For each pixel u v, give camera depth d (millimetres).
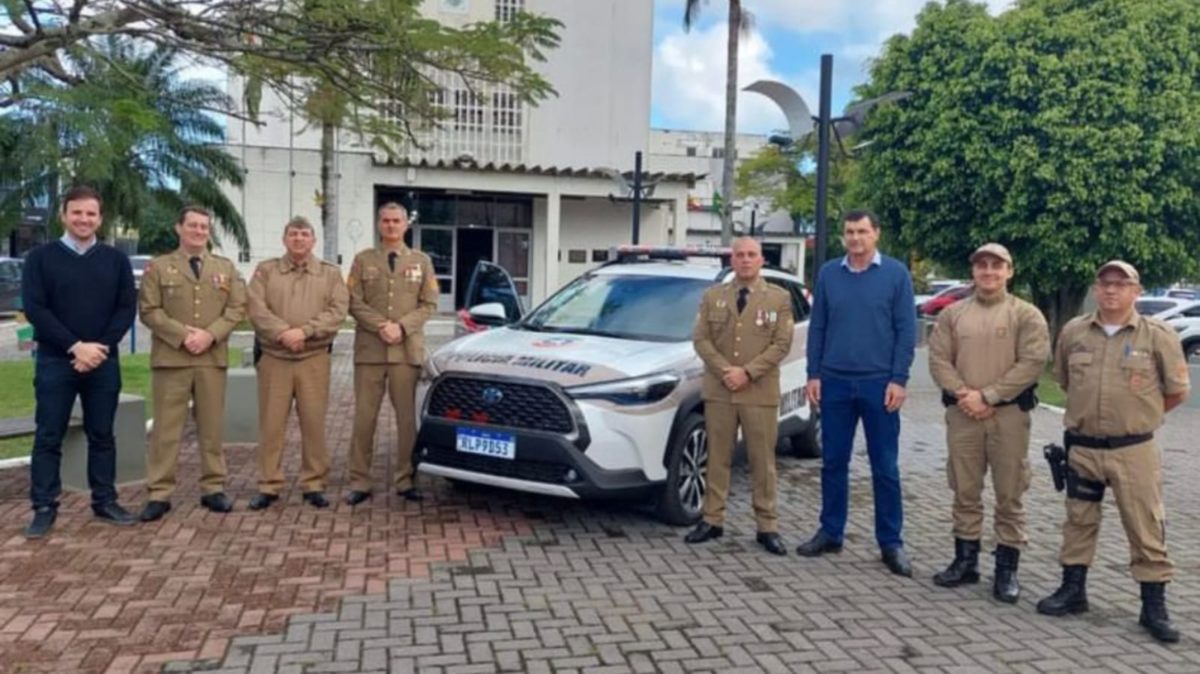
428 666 4234
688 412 6500
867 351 5781
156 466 6367
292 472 7754
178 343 6262
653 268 7871
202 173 17844
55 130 6613
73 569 5363
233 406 8844
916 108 18891
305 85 8641
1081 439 5043
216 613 4785
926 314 29516
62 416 6000
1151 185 17172
